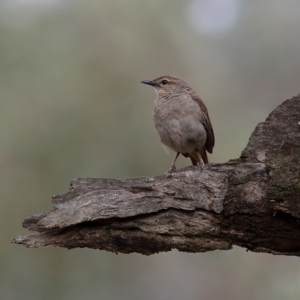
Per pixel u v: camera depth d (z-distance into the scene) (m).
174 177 6.71
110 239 6.73
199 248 6.59
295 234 6.07
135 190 6.78
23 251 12.55
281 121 6.84
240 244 6.47
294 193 5.86
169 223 6.59
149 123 13.70
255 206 6.18
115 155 13.30
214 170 6.64
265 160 6.36
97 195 6.76
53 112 13.33
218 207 6.39
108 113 13.59
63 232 6.82
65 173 12.93
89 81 13.77
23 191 12.70
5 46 13.70
